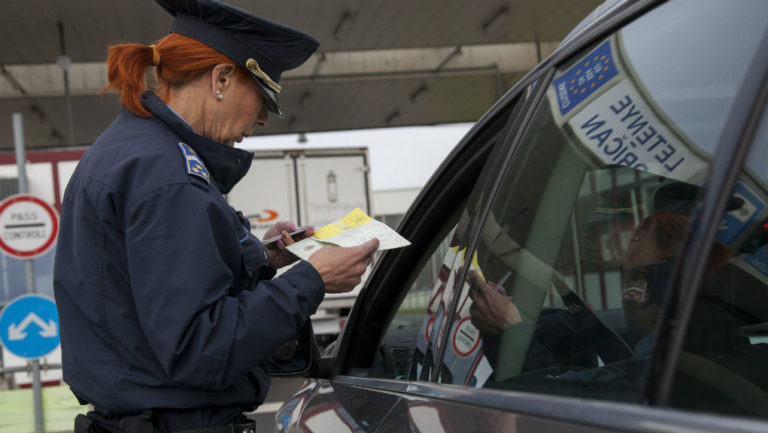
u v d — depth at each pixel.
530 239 1.26
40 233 6.00
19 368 6.86
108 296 1.48
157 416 1.50
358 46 14.95
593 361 1.03
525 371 1.16
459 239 1.51
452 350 1.39
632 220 1.01
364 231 1.75
